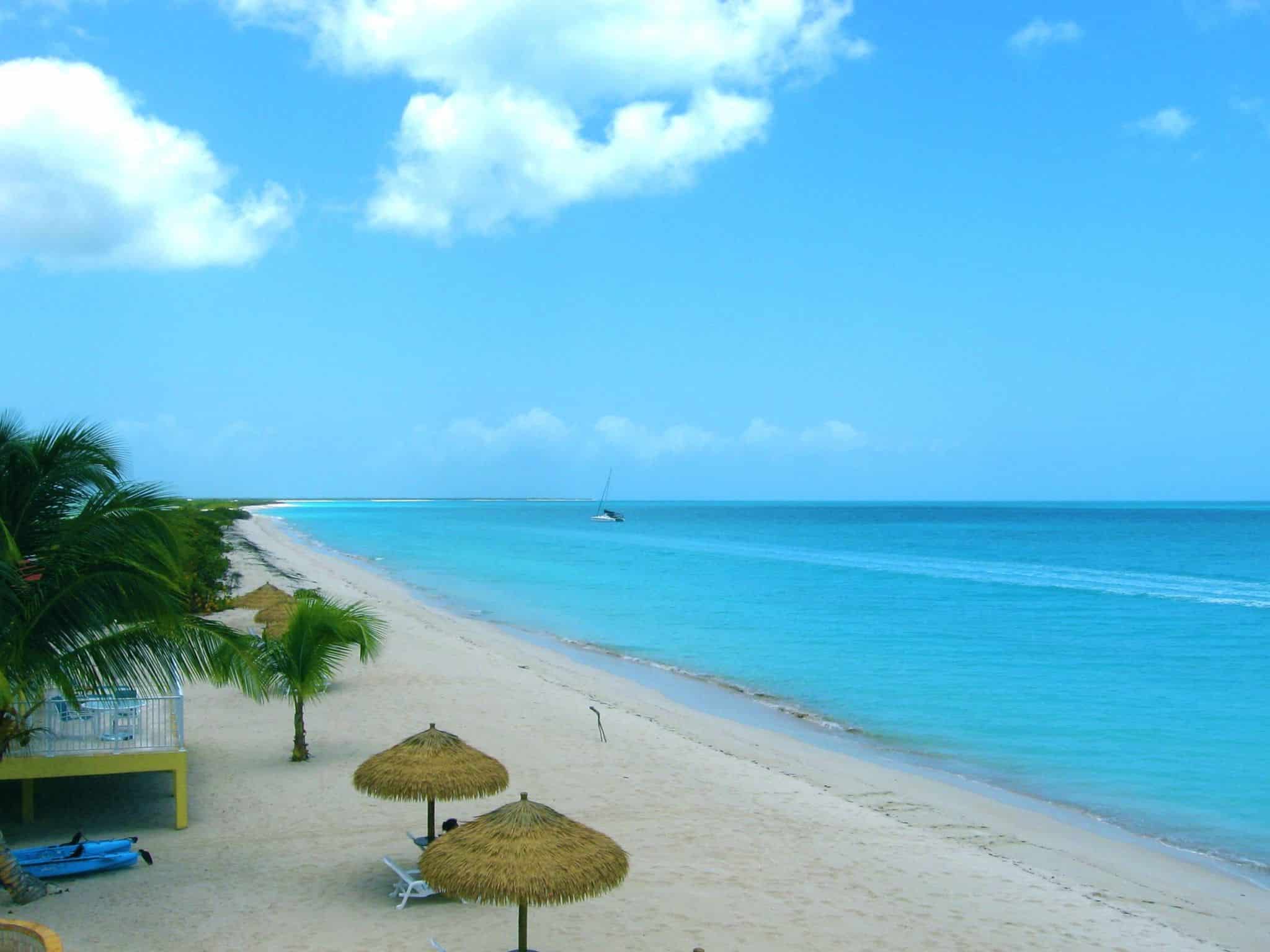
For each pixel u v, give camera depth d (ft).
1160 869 48.73
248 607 118.52
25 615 38.22
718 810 53.57
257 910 38.75
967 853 48.52
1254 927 41.37
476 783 41.60
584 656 111.86
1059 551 314.14
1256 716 83.41
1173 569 243.40
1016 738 75.82
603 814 52.26
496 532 465.06
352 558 271.90
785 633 130.93
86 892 40.40
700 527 542.16
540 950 35.78
